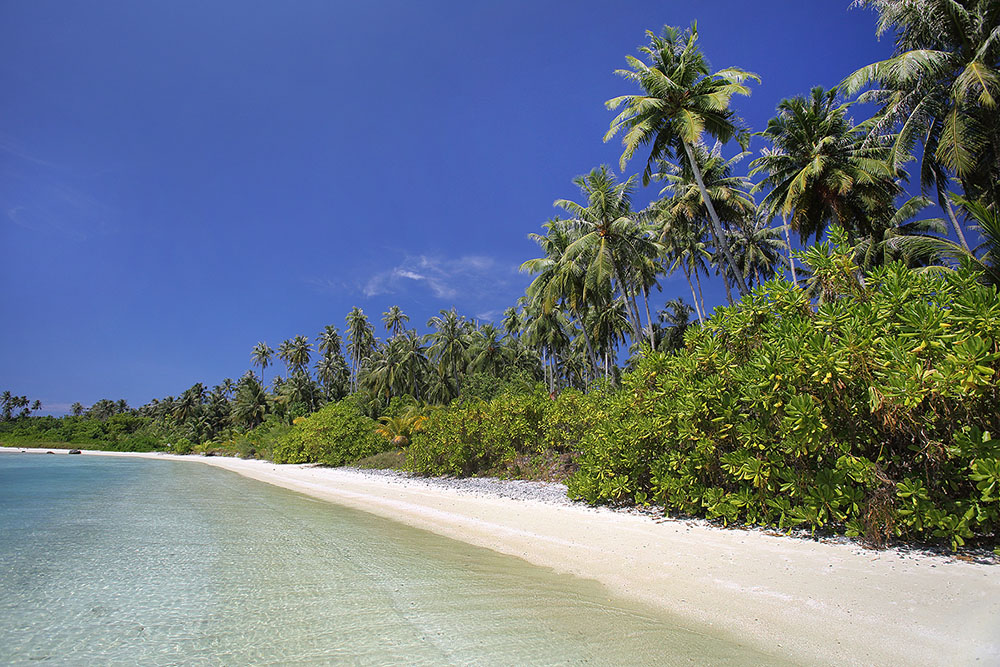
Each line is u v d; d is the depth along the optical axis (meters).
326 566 6.45
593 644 3.91
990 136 13.33
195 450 62.75
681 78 17.28
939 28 13.20
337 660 3.59
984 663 3.41
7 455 51.53
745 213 23.61
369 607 4.82
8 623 4.39
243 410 70.81
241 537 8.49
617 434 10.42
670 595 5.24
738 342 8.88
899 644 3.81
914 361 5.90
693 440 8.92
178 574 6.02
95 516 10.98
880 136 15.72
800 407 6.86
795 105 19.55
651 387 10.26
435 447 19.05
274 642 3.95
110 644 3.93
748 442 7.81
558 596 5.24
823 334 7.23
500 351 47.47
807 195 19.09
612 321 34.97
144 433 75.06
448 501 13.31
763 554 6.41
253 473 28.17
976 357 5.46
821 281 8.29
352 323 66.06
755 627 4.29
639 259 22.98
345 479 21.88
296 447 35.44
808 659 3.65
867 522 6.46
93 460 45.00
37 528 9.32
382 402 54.09
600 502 11.00
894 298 6.92
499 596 5.21
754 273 30.69
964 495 6.26
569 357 52.09
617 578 5.94
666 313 44.09
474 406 18.81
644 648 3.84
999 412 5.75
